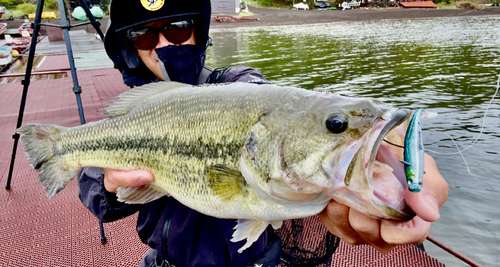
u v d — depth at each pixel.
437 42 9.03
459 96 3.74
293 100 0.49
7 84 4.11
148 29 0.68
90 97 3.30
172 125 0.57
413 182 0.36
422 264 0.94
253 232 0.53
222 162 0.53
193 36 0.71
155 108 0.59
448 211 1.63
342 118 0.44
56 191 0.67
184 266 0.59
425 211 0.35
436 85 4.34
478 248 1.36
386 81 4.70
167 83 0.61
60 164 0.67
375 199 0.39
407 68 5.62
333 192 0.44
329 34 11.92
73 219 1.25
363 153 0.41
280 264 0.68
